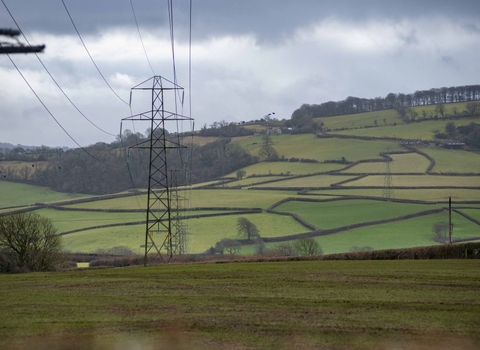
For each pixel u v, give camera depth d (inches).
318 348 1039.0
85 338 1114.1
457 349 1037.2
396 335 1134.4
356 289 1716.3
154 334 1144.2
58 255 3486.7
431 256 2832.2
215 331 1168.2
